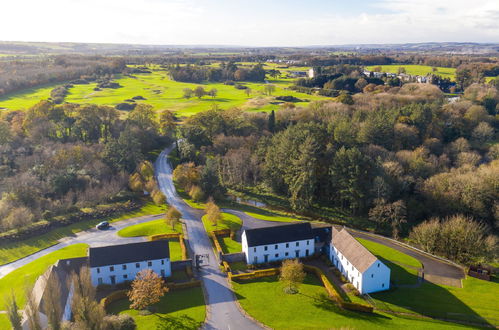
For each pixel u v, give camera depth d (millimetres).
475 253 91688
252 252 89312
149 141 167750
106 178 129625
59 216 111750
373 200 113812
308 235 92938
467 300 76312
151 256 82312
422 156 134500
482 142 161125
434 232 97188
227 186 143250
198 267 87125
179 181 136750
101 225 107375
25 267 86500
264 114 184750
